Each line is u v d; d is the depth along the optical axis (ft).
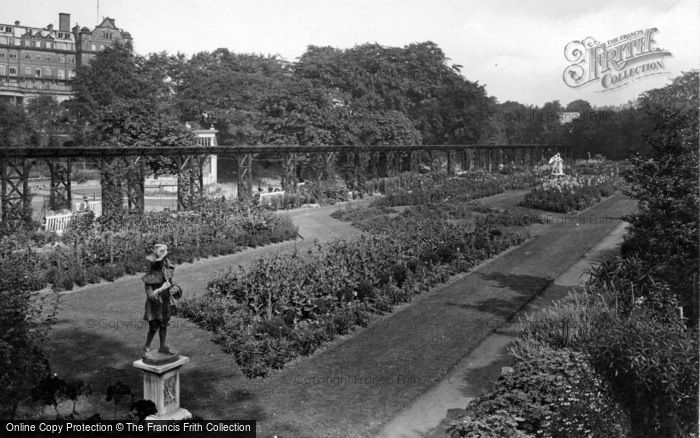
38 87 297.74
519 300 60.70
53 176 107.96
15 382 29.96
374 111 250.78
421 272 67.51
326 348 47.19
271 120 209.46
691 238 45.47
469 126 275.59
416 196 147.33
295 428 33.40
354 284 57.98
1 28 299.38
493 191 171.32
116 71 227.20
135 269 71.56
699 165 45.88
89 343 46.73
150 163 132.46
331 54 292.81
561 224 112.78
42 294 61.26
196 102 234.38
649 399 24.70
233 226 92.94
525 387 30.19
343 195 156.56
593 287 51.60
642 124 229.66
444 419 34.58
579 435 25.72
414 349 46.62
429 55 294.66
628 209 132.98
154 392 32.17
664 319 40.45
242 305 53.21
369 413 35.45
